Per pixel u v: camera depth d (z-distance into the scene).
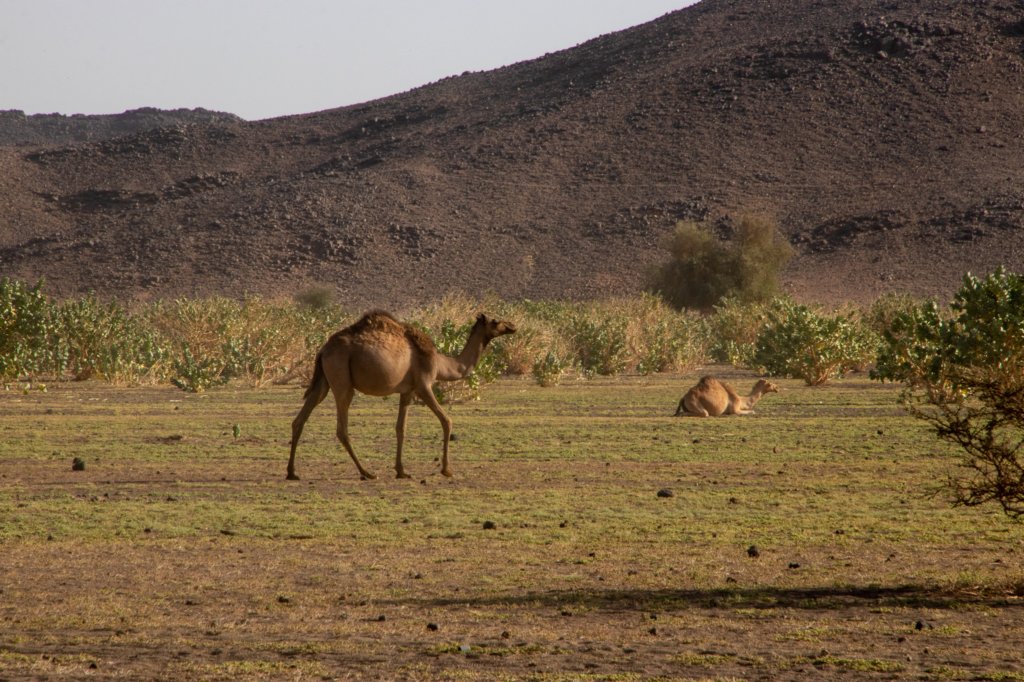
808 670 21.39
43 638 24.44
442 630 25.14
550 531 38.56
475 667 21.77
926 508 43.16
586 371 136.38
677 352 149.62
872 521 40.28
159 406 94.38
